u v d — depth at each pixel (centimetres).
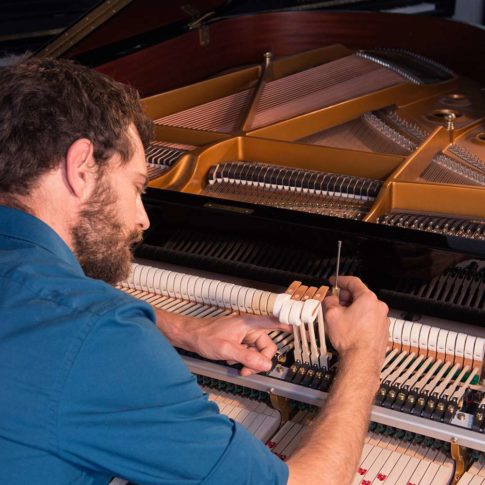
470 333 239
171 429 150
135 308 152
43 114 160
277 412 230
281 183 299
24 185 161
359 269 248
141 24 404
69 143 161
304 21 450
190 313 252
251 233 257
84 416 144
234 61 449
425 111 373
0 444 144
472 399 212
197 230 266
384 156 296
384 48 450
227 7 427
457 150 329
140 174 177
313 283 257
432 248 231
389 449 217
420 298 245
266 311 247
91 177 165
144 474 151
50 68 169
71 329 144
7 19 573
